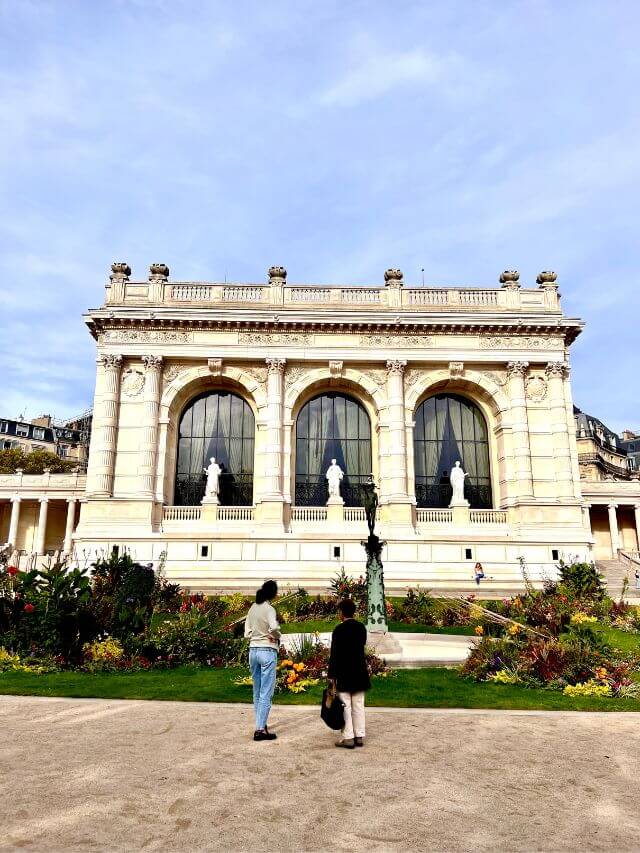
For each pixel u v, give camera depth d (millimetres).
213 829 7211
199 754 10102
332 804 8016
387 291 45812
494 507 44844
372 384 44375
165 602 30531
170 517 42062
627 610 28906
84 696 15047
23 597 19984
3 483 59344
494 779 9117
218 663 19672
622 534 63312
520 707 14445
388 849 6793
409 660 19781
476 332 44625
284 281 45875
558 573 37906
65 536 59688
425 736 11570
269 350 43781
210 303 44906
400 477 42406
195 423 45094
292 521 42094
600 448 101250
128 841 6867
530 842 7027
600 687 15898
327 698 10781
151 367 43000
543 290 46562
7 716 12836
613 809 8031
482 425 46625
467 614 29109
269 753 10219
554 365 44438
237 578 39531
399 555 40875
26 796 8109
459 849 6832
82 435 106812
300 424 45531
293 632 25469
